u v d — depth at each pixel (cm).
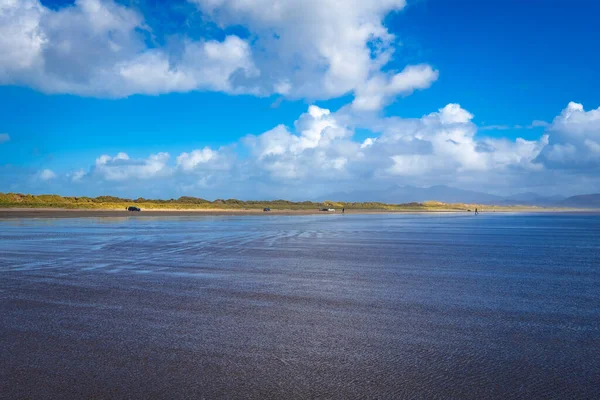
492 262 1622
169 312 839
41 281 1179
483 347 637
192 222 4822
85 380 514
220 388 495
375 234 3180
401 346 640
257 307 885
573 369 555
